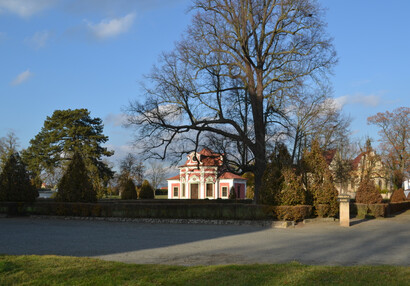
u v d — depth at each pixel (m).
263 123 31.88
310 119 38.31
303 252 12.32
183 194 63.62
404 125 60.16
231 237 16.88
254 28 30.86
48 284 7.64
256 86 32.47
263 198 24.86
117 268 8.83
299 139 37.78
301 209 23.80
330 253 12.12
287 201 24.16
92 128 63.03
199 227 22.05
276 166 25.38
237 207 24.75
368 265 9.79
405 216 32.81
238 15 31.08
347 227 22.06
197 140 31.38
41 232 18.92
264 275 7.99
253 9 30.62
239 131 31.22
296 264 9.32
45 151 59.28
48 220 26.91
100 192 54.88
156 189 94.81
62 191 29.30
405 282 7.40
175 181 66.00
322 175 27.09
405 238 16.59
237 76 32.44
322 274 8.06
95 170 58.41
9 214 29.45
